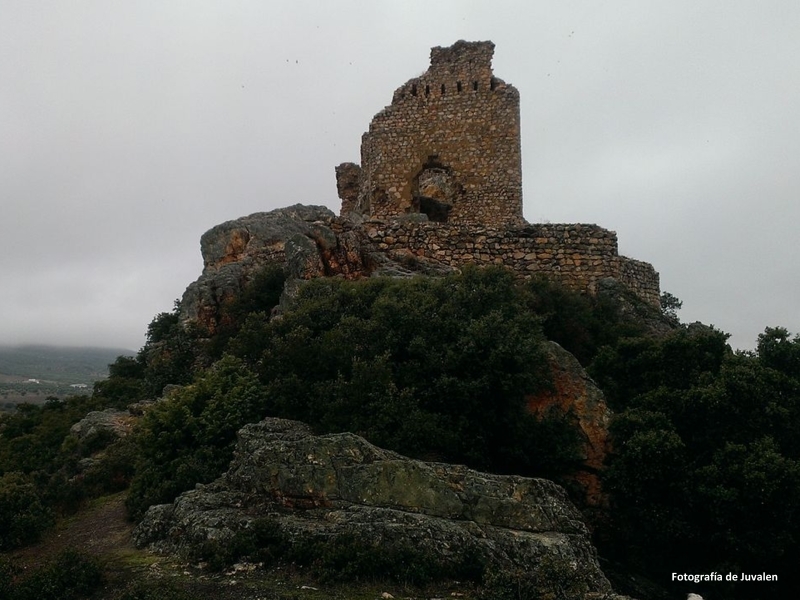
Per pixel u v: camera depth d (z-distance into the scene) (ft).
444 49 87.30
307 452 31.99
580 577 25.84
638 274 69.21
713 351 41.93
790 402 36.24
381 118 87.81
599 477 37.50
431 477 30.14
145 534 32.96
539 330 42.06
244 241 76.59
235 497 32.73
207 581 26.55
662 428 36.04
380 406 35.53
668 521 33.50
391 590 25.67
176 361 63.67
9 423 75.41
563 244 64.49
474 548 27.37
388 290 46.37
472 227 65.36
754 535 31.48
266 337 44.96
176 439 38.93
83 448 53.98
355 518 28.68
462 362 37.88
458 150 85.92
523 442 37.22
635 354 44.29
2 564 29.43
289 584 26.04
